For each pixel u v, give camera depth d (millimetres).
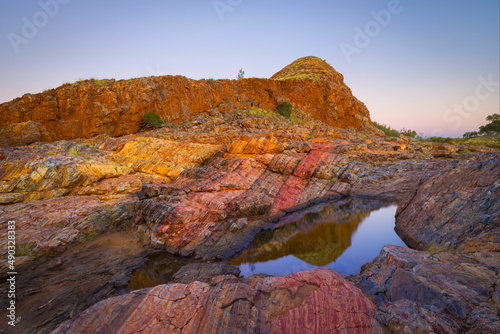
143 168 26859
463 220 10094
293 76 71250
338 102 61469
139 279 11562
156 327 6297
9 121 34719
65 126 36938
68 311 9141
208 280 10688
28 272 11555
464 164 13641
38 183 19609
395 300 7125
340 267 11898
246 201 19281
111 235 15875
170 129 39438
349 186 26016
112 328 6273
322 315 6461
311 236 16078
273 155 26703
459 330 5297
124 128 39812
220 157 28547
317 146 32594
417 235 12297
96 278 11320
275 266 12445
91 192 20453
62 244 13867
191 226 15398
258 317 6547
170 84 44344
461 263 7621
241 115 46406
